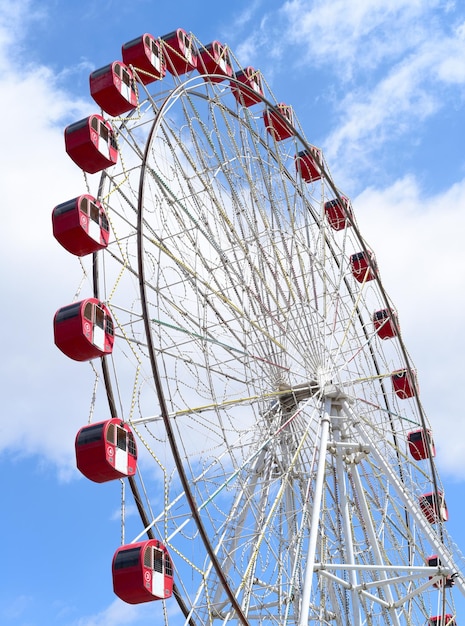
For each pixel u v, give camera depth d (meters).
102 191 24.36
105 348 22.30
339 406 25.70
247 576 21.77
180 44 28.23
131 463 21.84
